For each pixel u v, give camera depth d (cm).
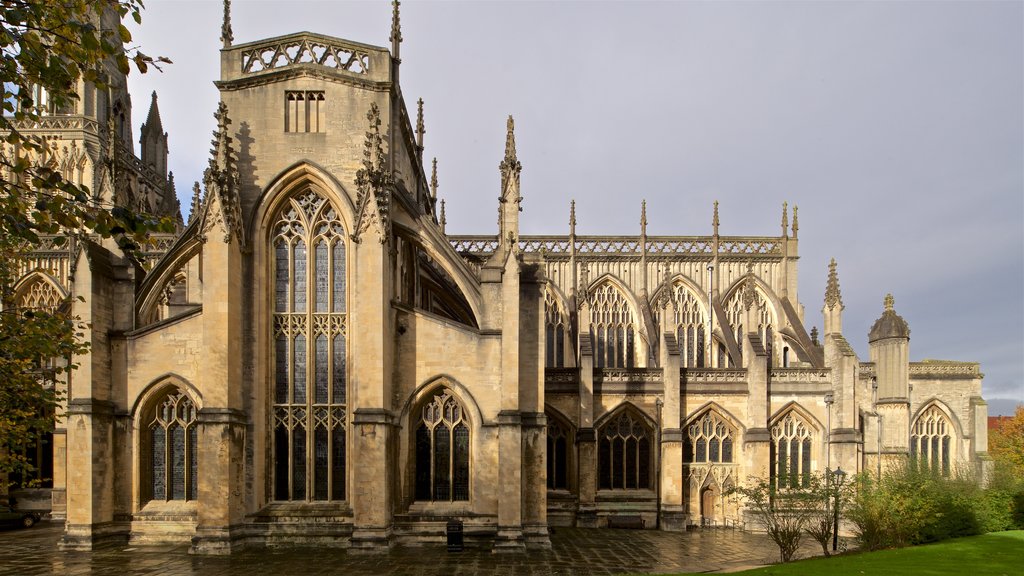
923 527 3712
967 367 6738
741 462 5422
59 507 5234
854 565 2945
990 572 2736
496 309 3897
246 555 3444
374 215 3672
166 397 3897
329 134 3928
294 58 4003
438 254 3994
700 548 4156
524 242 7088
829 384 5494
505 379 3772
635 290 7019
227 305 3619
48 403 2402
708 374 5512
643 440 5469
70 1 1598
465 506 3819
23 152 6469
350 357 3859
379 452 3547
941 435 6650
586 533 4894
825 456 5409
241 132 3909
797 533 3569
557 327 6906
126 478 3803
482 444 3806
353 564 3231
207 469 3512
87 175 6575
